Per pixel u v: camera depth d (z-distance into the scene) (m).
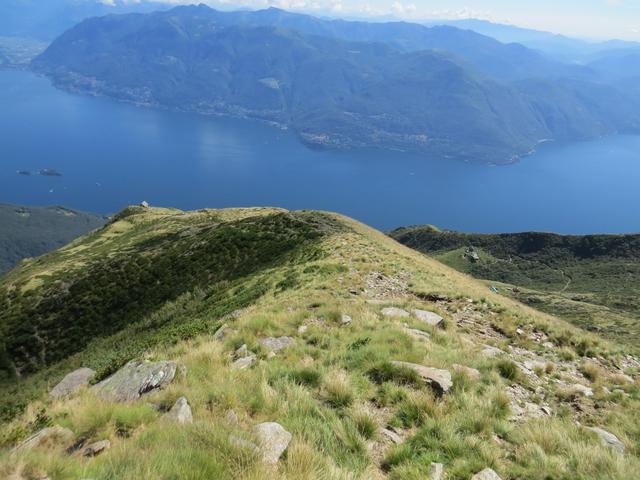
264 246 43.16
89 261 62.03
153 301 43.25
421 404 8.32
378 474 6.35
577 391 10.98
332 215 50.50
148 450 5.44
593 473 6.81
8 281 68.81
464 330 15.82
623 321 92.75
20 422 8.29
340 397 8.27
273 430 6.43
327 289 20.28
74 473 4.98
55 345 43.25
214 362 10.02
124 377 9.56
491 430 7.93
